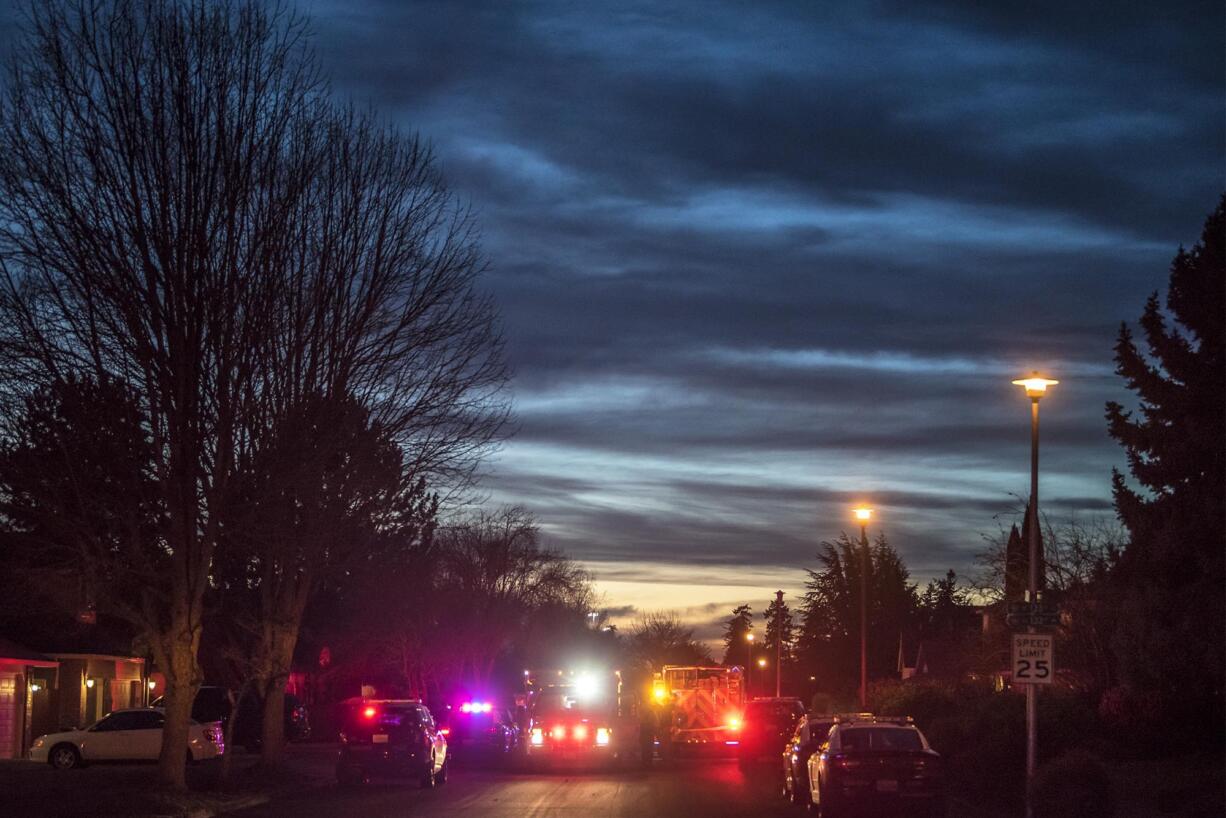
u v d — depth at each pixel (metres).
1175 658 30.28
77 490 26.20
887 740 24.14
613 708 51.03
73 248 25.52
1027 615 23.75
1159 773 27.75
